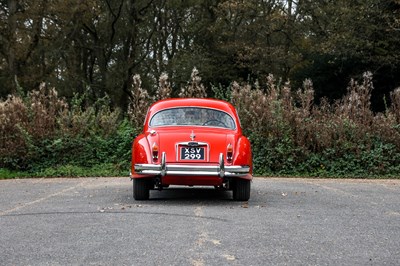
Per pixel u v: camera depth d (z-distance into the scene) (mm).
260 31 42094
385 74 33719
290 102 16781
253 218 6984
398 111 16688
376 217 7336
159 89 17094
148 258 4691
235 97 16719
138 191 8852
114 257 4727
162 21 44281
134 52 40344
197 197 9656
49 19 38531
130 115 16719
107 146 16047
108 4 39000
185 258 4691
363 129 15969
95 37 40875
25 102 16344
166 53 45812
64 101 16797
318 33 39719
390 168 15555
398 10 31562
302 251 5031
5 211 7664
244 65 40469
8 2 34781
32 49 36531
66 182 13172
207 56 41844
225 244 5293
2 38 35312
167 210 7664
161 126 9078
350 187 12141
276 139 15680
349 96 17422
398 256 4891
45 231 5984
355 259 4746
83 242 5367
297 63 42156
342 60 34062
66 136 15883
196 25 43375
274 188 11539
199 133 8562
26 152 15477
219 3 41062
